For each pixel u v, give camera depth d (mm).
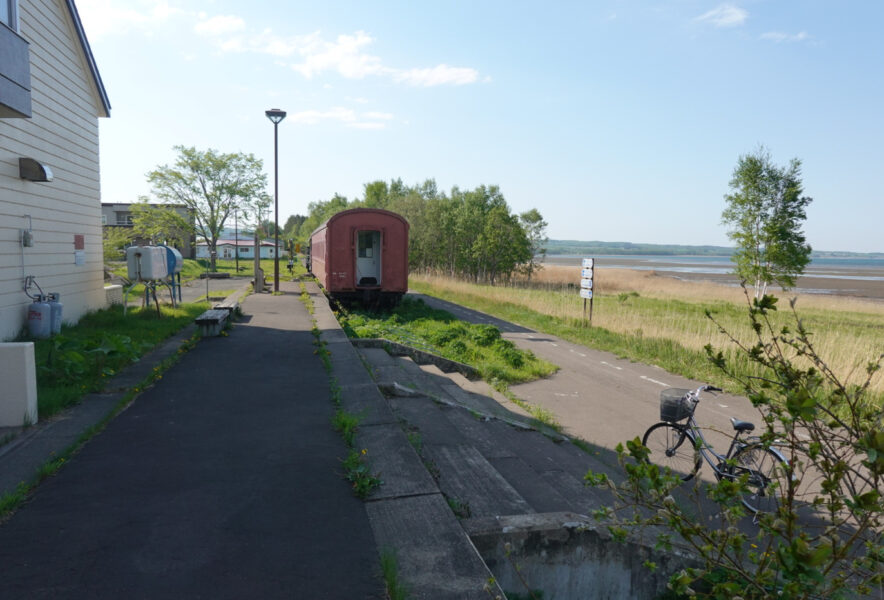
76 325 12469
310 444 5156
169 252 16781
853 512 2279
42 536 3449
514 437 7609
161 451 4953
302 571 3105
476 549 3434
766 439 2648
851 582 3023
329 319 14211
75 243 13414
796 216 28109
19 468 4520
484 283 48031
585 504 5301
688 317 21234
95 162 14695
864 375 10164
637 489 2732
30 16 11180
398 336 13680
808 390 2510
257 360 8977
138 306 16406
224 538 3449
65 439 5211
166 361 8539
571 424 8859
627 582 4062
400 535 3545
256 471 4516
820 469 2467
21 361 5531
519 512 4543
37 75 11477
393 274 19734
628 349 15125
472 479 5254
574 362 13875
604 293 39438
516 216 47812
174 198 50750
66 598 2807
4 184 10219
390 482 4340
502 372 11812
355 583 3008
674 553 4051
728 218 29578
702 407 9781
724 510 2656
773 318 23922
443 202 53312
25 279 10969
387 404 6547
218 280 36250
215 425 5695
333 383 7418
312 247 29875
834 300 39312
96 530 3529
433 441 6312
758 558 2840
